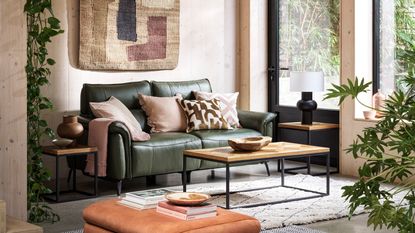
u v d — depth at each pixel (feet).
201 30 25.64
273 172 23.22
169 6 24.36
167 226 10.62
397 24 21.93
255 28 26.48
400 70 21.83
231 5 26.43
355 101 22.25
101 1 22.67
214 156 17.29
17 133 15.06
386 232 14.92
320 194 19.04
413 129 7.58
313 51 25.20
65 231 15.28
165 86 23.08
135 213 11.55
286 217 16.24
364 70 22.48
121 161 19.22
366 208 7.84
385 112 7.98
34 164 16.63
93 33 22.58
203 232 10.63
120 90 21.98
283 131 26.50
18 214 15.16
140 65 23.79
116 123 19.26
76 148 18.67
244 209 17.13
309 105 23.15
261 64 26.76
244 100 26.73
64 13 22.18
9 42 14.83
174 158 20.48
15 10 14.89
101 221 11.85
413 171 20.04
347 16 22.38
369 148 8.13
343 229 15.29
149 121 21.95
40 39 16.52
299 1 25.72
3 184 14.90
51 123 22.06
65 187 20.76
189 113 22.15
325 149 18.74
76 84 22.57
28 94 16.55
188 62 25.38
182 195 11.75
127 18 23.31
